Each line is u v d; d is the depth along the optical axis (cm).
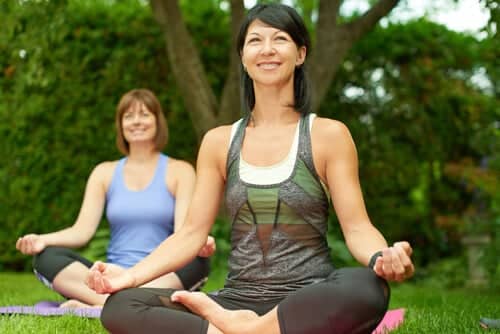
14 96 694
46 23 547
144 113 426
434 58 796
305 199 251
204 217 268
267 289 249
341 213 252
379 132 791
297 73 272
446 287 736
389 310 403
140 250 410
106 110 746
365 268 226
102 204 436
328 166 255
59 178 745
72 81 741
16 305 406
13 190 746
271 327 222
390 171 798
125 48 751
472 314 364
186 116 763
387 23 789
